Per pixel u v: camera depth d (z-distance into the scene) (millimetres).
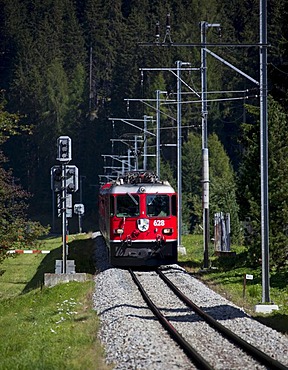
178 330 33906
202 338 31953
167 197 61469
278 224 57219
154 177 65125
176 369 25562
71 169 56500
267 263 42656
